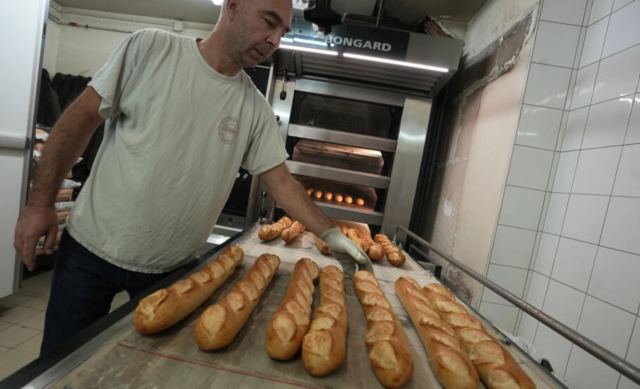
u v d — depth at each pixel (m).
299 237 2.12
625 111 1.51
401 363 0.80
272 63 2.54
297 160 2.90
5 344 2.12
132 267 1.18
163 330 0.87
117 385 0.67
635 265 1.35
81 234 1.15
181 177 1.14
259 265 1.32
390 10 2.81
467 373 0.80
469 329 1.04
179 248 1.25
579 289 1.62
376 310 1.10
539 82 1.93
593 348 0.69
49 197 1.09
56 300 1.20
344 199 2.90
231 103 1.20
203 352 0.82
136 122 1.11
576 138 1.81
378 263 1.87
